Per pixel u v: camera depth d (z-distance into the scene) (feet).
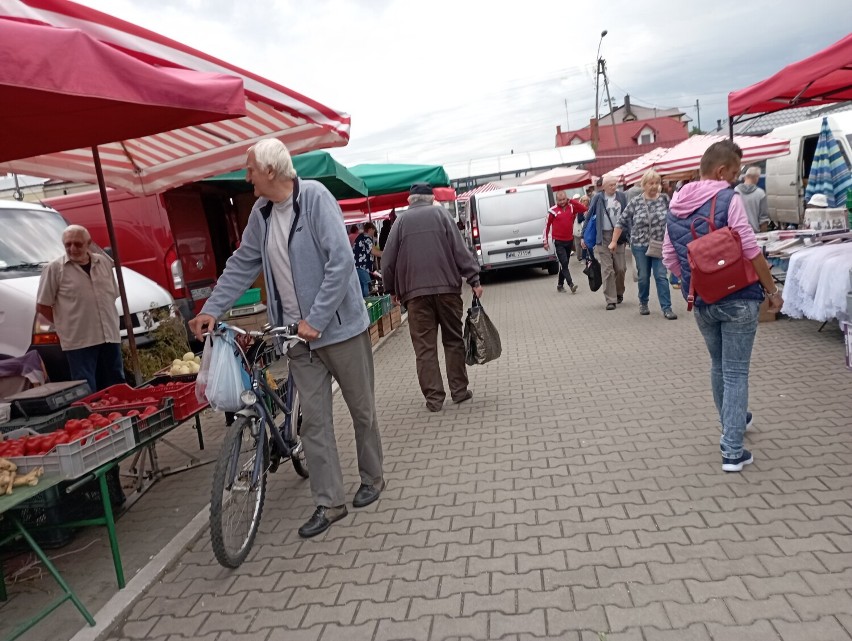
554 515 12.17
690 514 11.59
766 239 26.89
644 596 9.42
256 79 14.97
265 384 13.55
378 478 13.94
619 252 34.91
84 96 9.04
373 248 43.80
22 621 10.93
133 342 19.36
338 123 18.28
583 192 102.47
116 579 11.78
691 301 13.51
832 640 8.09
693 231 13.10
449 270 19.27
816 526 10.70
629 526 11.43
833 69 17.93
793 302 22.53
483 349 19.97
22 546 12.94
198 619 10.34
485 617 9.39
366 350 13.42
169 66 12.26
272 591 10.84
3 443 11.24
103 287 20.63
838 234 23.17
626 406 18.03
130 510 15.17
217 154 20.75
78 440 10.55
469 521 12.35
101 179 18.52
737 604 8.98
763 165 53.06
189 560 12.36
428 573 10.73
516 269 66.85
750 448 14.08
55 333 22.17
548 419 17.76
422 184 19.63
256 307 25.46
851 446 13.58
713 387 13.96
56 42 8.65
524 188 55.98
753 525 10.96
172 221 32.19
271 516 13.78
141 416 12.37
